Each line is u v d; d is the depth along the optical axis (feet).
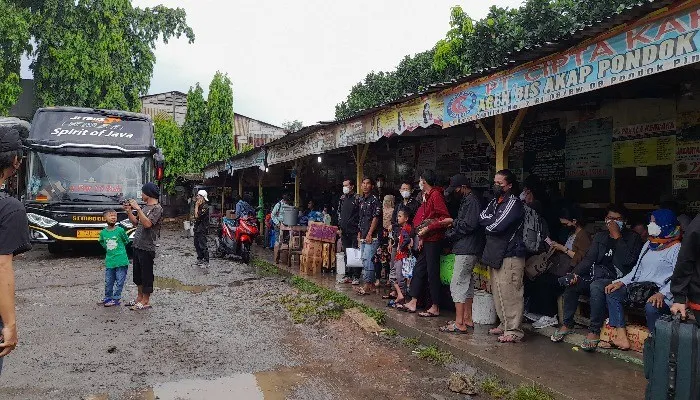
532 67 16.35
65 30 90.43
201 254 40.65
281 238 40.06
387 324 21.74
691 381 9.75
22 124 46.60
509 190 17.95
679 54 11.55
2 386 14.82
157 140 103.45
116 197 40.96
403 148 37.91
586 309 20.21
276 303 26.45
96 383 15.10
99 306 25.40
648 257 15.62
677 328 10.04
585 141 23.36
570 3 36.42
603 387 13.56
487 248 18.11
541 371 14.83
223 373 16.03
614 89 19.74
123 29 98.07
